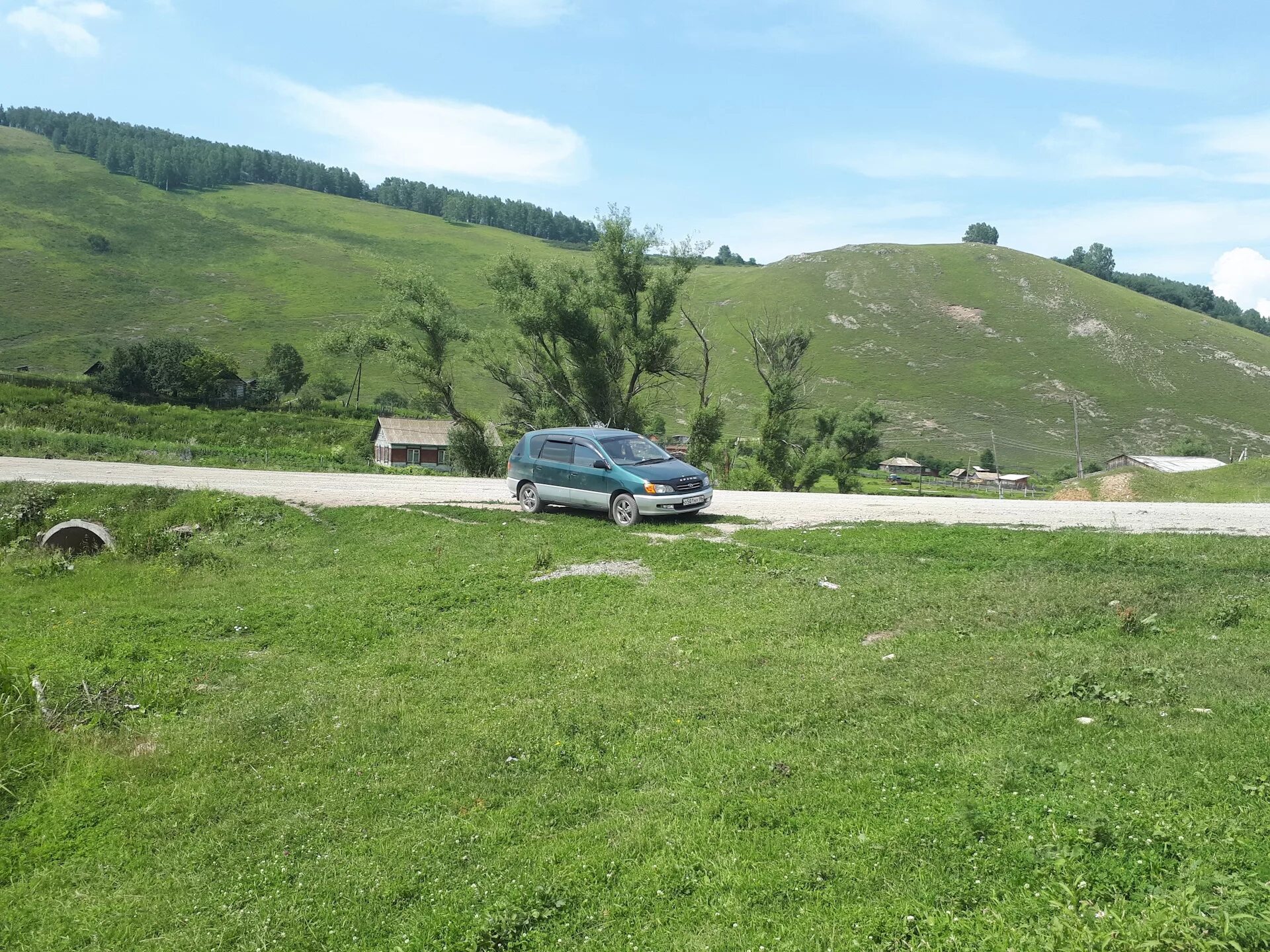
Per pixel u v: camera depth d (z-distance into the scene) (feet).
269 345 533.14
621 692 32.71
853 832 20.81
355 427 301.22
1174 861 17.54
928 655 32.60
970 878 18.31
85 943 20.84
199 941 20.36
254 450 166.40
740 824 22.18
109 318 552.41
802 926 17.76
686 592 45.32
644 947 18.16
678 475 61.26
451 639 41.98
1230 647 30.63
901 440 441.68
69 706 34.30
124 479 96.43
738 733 27.94
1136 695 26.48
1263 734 22.65
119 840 25.17
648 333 160.76
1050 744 23.75
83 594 56.08
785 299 642.22
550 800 25.26
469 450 159.53
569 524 62.28
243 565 63.00
